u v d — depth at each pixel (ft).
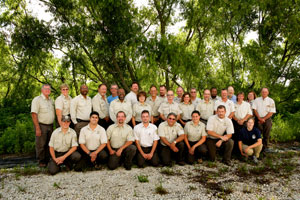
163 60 32.48
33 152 22.91
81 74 42.83
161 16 40.96
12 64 41.55
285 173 16.01
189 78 33.32
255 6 38.22
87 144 16.53
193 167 17.24
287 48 45.03
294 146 25.86
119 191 12.77
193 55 33.19
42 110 17.30
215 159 19.11
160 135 17.60
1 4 36.32
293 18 37.27
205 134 18.29
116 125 17.16
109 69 39.14
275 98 42.65
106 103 19.54
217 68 42.65
